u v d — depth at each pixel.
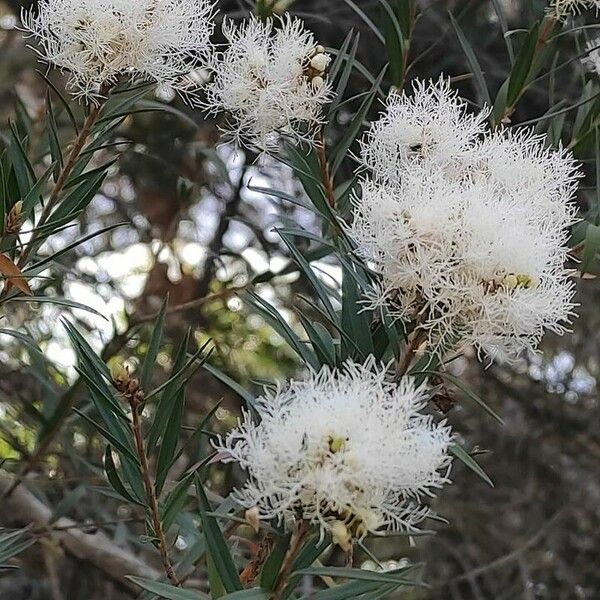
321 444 0.18
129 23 0.24
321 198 0.24
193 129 0.52
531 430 0.69
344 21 0.55
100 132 0.26
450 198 0.21
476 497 0.69
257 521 0.18
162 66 0.25
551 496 0.69
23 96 0.57
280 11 0.34
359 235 0.21
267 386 0.21
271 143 0.25
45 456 0.45
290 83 0.25
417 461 0.18
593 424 0.69
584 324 0.67
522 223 0.21
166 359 0.59
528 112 0.55
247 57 0.24
